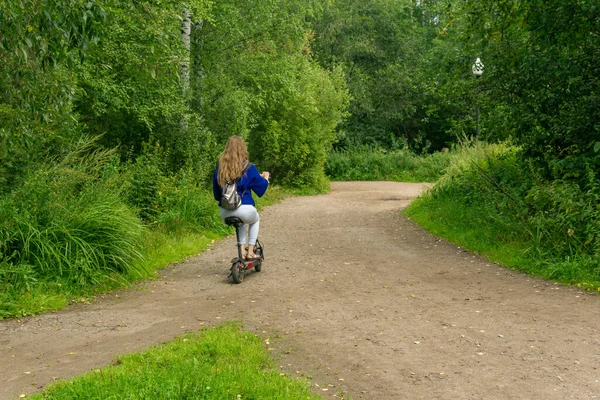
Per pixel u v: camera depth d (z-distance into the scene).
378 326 5.83
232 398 4.06
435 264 9.02
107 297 7.27
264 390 4.16
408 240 11.28
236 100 17.28
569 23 10.29
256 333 5.62
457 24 12.64
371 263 9.12
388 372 4.65
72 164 9.73
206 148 15.66
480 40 11.54
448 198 14.30
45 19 6.08
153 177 12.56
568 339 5.38
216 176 7.89
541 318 6.06
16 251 7.29
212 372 4.41
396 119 42.34
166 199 12.30
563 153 11.20
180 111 14.67
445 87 13.27
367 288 7.48
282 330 5.71
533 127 11.50
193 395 4.04
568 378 4.48
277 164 23.98
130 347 5.26
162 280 8.17
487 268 8.69
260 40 18.91
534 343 5.28
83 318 6.30
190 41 17.97
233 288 7.57
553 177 11.05
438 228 12.12
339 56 41.19
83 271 7.46
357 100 40.50
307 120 24.44
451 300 6.85
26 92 7.05
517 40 11.53
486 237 10.24
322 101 25.94
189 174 14.02
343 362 4.87
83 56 6.38
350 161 35.03
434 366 4.76
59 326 6.02
